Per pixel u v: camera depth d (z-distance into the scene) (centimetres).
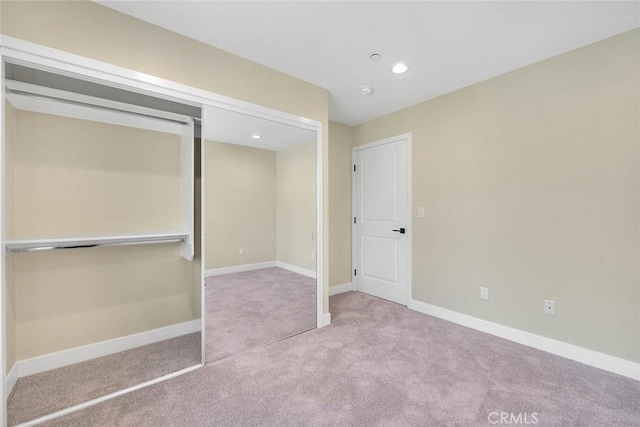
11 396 171
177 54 195
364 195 389
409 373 196
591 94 207
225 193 243
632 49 190
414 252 327
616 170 197
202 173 226
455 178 288
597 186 205
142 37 182
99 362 211
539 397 171
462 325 281
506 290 251
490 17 179
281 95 249
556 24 185
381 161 365
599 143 204
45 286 197
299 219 277
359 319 297
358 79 264
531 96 236
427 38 202
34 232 192
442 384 184
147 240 227
